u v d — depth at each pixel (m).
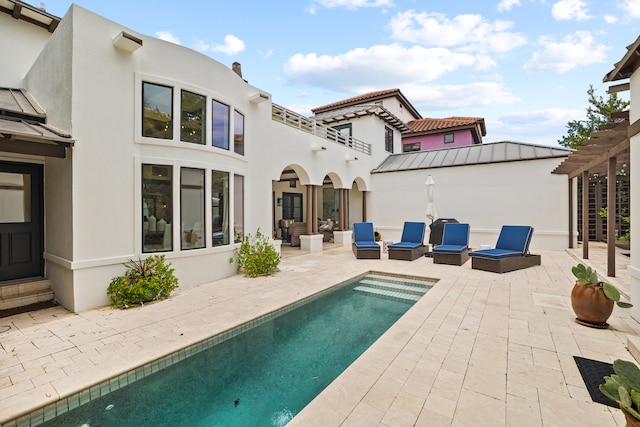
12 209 6.64
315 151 13.27
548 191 12.93
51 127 6.29
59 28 6.29
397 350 4.17
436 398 3.12
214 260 8.24
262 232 10.41
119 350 4.34
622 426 2.70
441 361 3.87
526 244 9.34
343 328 5.58
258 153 10.22
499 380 3.43
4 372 3.77
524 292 6.90
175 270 7.29
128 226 6.58
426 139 24.36
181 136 7.39
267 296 6.87
